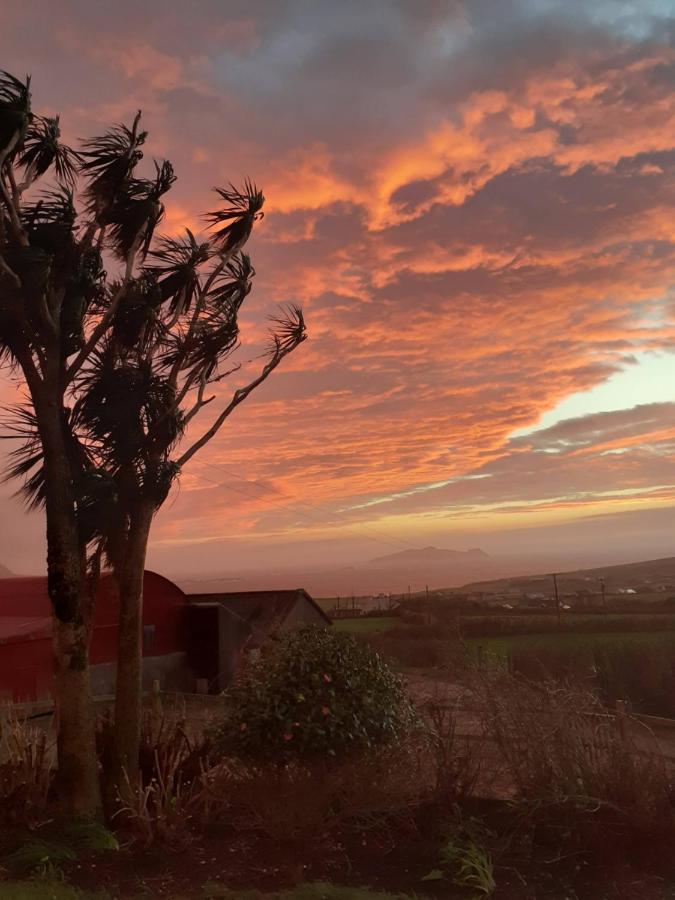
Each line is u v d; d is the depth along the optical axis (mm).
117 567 7254
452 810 6289
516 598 53500
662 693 17594
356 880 5344
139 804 6070
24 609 17562
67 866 5449
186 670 22734
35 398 6926
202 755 6996
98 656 18453
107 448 7371
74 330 7488
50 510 6805
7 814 6059
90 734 6578
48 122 7484
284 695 6031
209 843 5965
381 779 6094
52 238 7246
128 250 7902
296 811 5840
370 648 6789
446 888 5211
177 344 7867
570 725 6422
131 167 7734
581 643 22219
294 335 8445
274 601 25266
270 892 5004
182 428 7637
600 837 5734
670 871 5500
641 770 6141
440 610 46938
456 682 7219
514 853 5746
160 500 7352
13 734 7121
